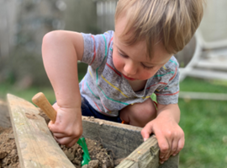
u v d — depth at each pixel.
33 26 4.37
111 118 1.40
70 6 4.66
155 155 0.81
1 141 0.97
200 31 4.82
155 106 1.30
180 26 0.80
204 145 2.18
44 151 0.69
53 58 0.96
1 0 4.94
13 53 4.54
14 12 4.77
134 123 1.33
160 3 0.80
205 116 2.87
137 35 0.79
